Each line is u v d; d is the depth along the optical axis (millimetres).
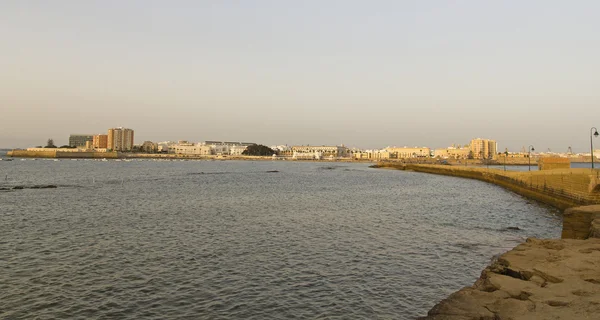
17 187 56406
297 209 37531
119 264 18578
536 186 49094
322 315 13242
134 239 23734
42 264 18453
